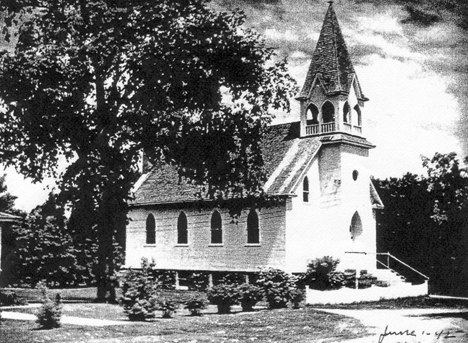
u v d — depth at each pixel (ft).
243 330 68.44
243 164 112.16
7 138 106.93
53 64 100.01
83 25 101.24
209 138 109.91
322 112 132.05
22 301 91.81
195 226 137.49
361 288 117.29
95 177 104.06
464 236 129.90
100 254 103.40
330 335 66.18
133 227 148.05
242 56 107.45
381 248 143.74
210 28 104.47
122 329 66.90
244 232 128.98
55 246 130.82
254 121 112.37
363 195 133.39
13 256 129.08
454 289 129.80
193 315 83.56
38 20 101.50
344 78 128.26
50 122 102.99
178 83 103.40
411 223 137.90
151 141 106.42
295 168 126.41
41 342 59.06
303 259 124.36
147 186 148.97
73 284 133.08
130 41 102.99
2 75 98.89
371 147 132.87
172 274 140.56
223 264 131.75
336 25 127.95
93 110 105.81
